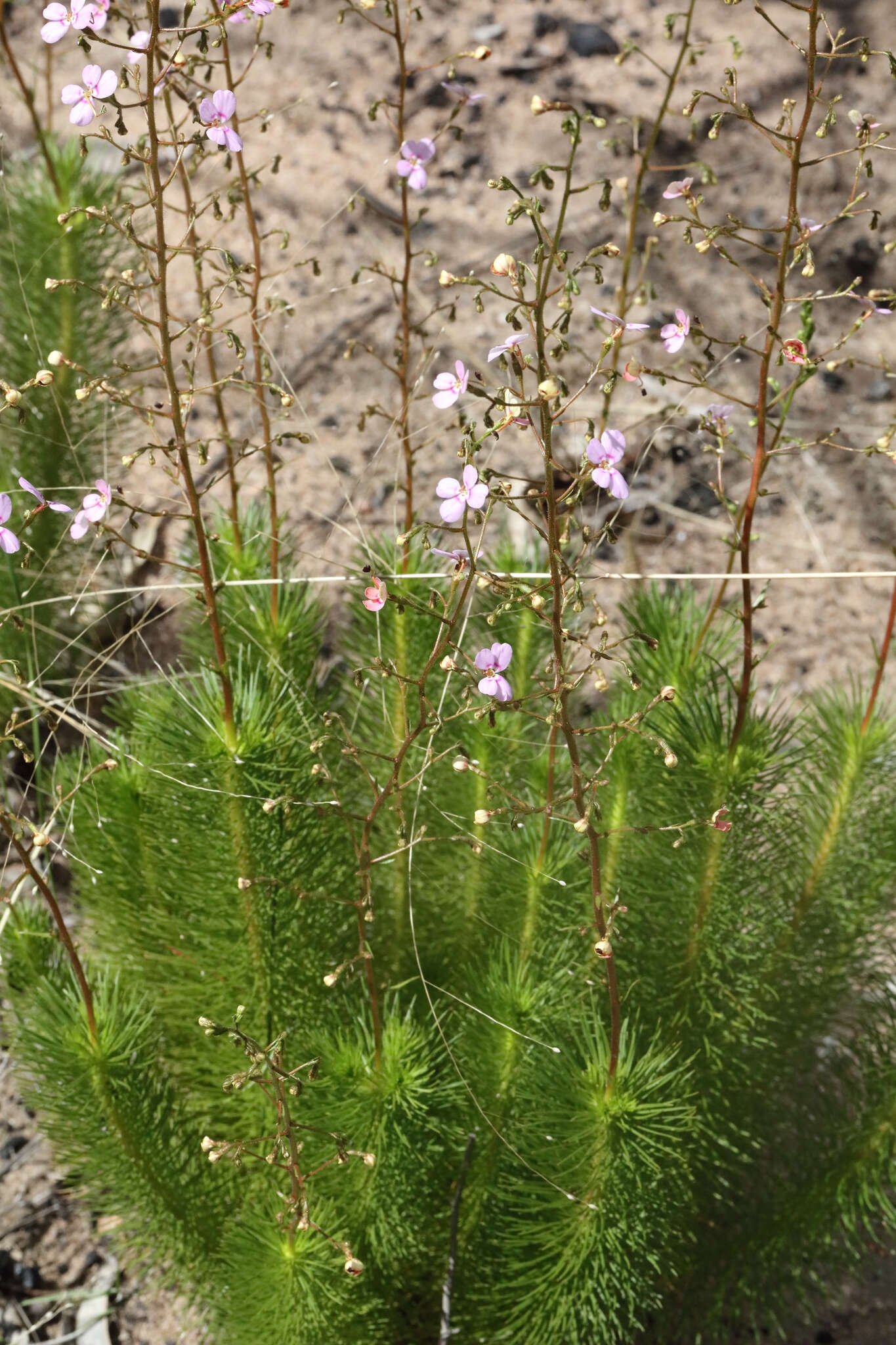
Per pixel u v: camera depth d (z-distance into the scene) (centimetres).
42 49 156
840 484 129
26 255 99
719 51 162
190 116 98
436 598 74
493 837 80
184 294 136
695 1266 83
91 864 82
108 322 102
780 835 80
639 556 123
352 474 125
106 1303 88
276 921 78
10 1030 76
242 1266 73
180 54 65
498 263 59
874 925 85
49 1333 88
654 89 158
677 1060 81
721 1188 84
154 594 112
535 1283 77
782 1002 83
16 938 79
